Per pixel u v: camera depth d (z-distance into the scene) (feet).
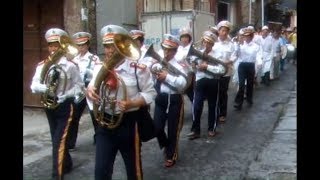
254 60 39.01
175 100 22.65
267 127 31.91
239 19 88.89
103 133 15.90
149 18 48.78
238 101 38.58
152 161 24.23
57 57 20.34
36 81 20.68
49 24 38.11
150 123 16.48
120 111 15.61
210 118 29.35
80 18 38.58
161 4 54.19
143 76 16.02
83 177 21.68
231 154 25.23
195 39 49.60
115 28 15.21
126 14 45.60
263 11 98.17
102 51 40.73
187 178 21.44
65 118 20.40
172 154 23.03
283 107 39.73
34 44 38.27
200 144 27.50
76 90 20.75
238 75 39.01
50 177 21.70
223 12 82.17
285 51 69.21
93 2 39.96
